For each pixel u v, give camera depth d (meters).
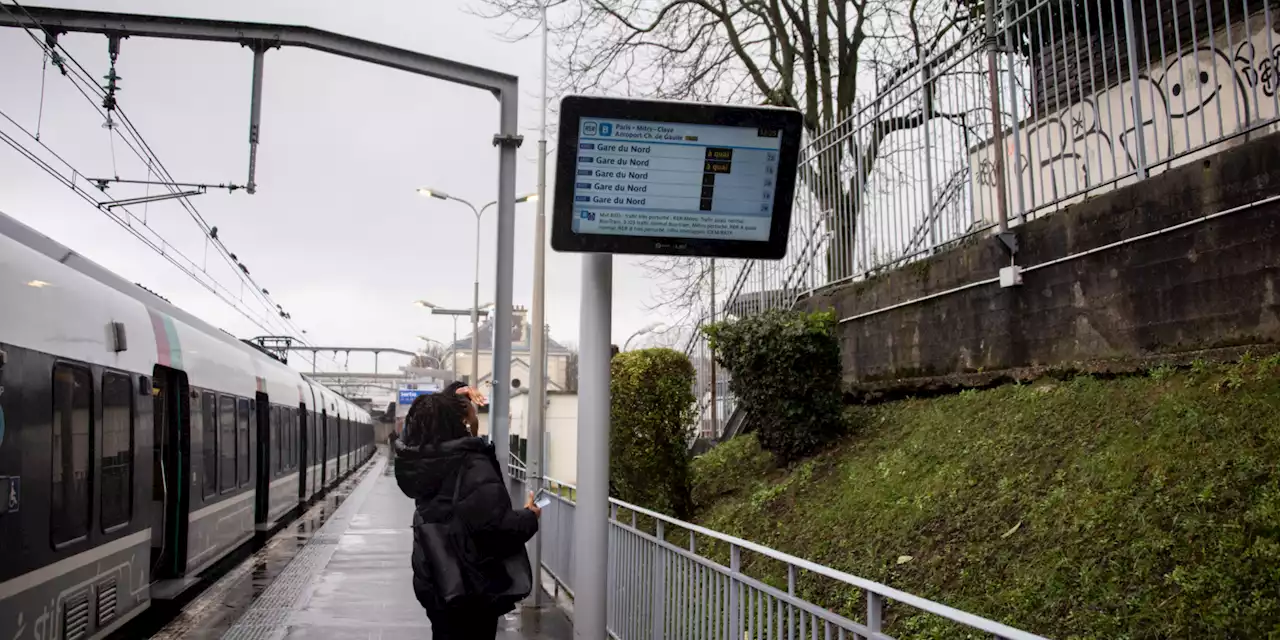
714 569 5.01
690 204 4.27
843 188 11.16
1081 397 6.92
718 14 17.17
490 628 4.23
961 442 7.57
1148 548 4.88
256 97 9.66
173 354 10.55
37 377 6.48
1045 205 7.90
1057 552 5.35
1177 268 6.48
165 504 10.83
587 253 4.38
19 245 6.55
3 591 5.82
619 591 7.16
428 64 10.23
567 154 4.16
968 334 8.77
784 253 4.36
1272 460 4.89
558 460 37.19
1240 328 6.00
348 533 18.09
